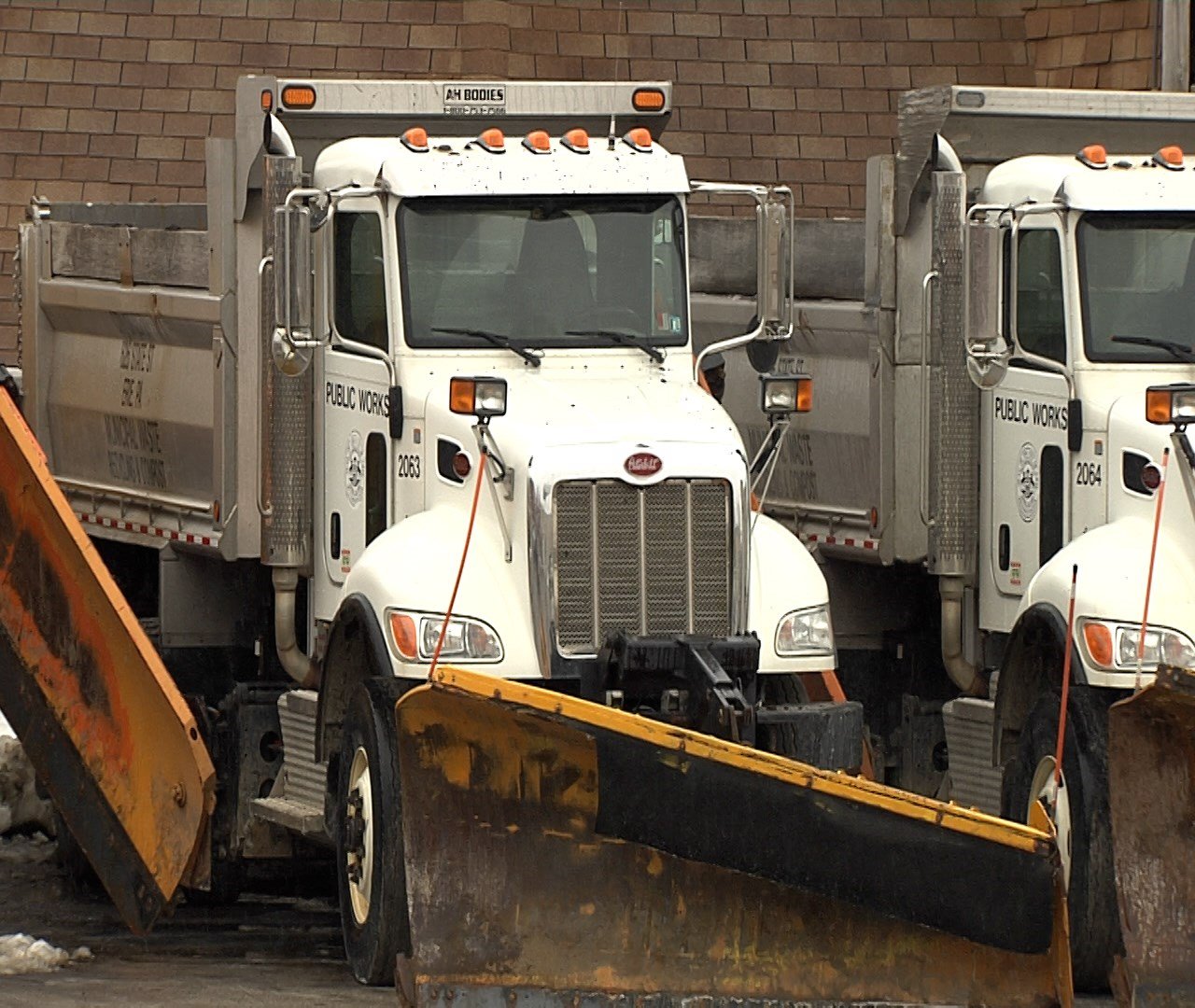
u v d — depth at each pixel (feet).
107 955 71.15
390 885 63.31
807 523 85.87
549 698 55.77
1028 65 130.52
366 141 74.69
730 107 126.82
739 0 128.36
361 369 73.05
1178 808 59.11
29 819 90.07
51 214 94.63
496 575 66.28
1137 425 70.90
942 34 130.11
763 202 71.97
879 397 79.92
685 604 66.03
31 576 70.18
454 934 56.59
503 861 56.85
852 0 129.59
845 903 56.70
